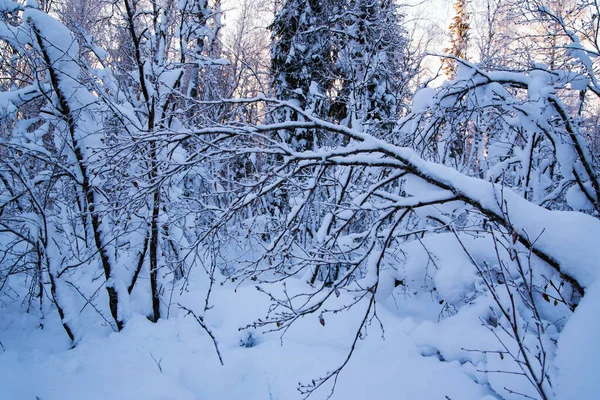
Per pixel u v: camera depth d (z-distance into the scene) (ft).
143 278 19.29
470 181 10.17
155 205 16.83
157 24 20.04
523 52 17.66
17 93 16.02
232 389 12.77
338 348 14.87
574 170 14.40
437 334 14.05
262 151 11.69
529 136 15.79
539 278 12.57
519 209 9.57
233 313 17.87
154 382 12.56
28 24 14.73
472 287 14.56
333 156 11.21
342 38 32.63
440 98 13.12
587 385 7.20
